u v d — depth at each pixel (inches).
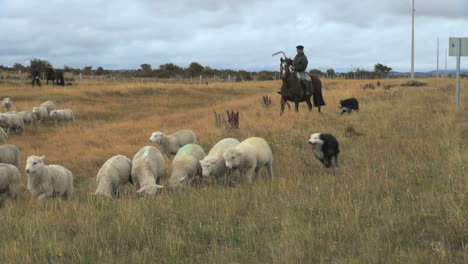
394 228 215.5
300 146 492.1
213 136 563.2
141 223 238.7
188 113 932.0
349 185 299.4
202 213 258.1
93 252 206.2
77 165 470.3
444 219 217.9
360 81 2090.3
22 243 218.2
